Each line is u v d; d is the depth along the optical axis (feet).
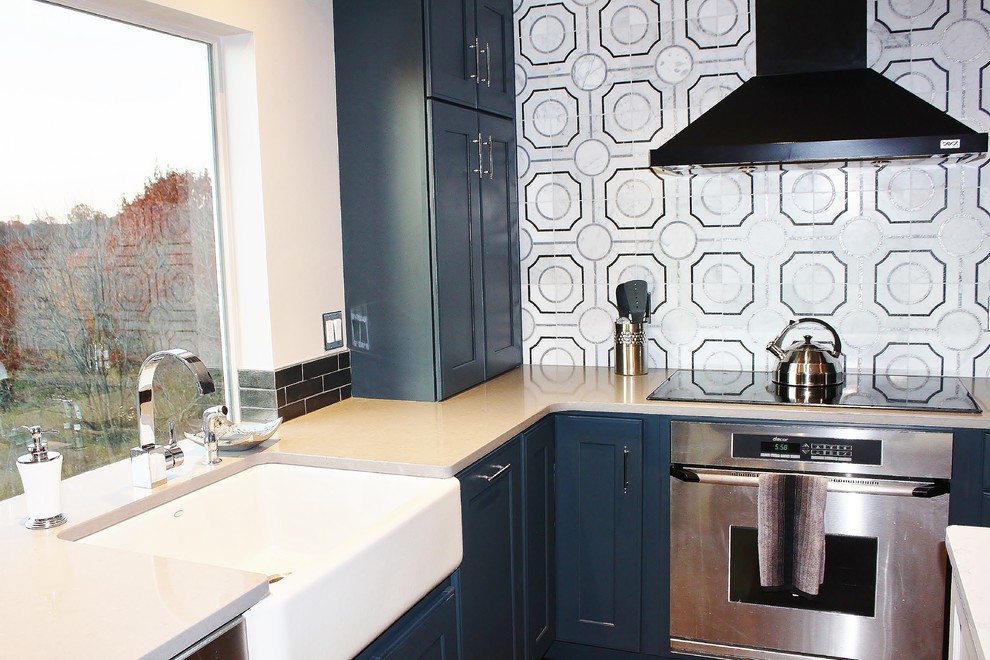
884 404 7.50
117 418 6.32
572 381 9.16
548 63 9.77
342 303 8.35
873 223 8.79
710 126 8.09
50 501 4.88
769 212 9.12
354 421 7.44
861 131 7.41
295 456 6.41
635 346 9.32
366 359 8.39
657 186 9.50
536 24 9.77
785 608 7.72
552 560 8.34
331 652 4.37
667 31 9.27
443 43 8.00
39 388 5.71
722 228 9.32
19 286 5.54
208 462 6.10
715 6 9.06
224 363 7.41
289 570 6.12
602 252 9.82
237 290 7.38
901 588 7.36
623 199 9.65
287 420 7.52
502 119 9.53
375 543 4.75
